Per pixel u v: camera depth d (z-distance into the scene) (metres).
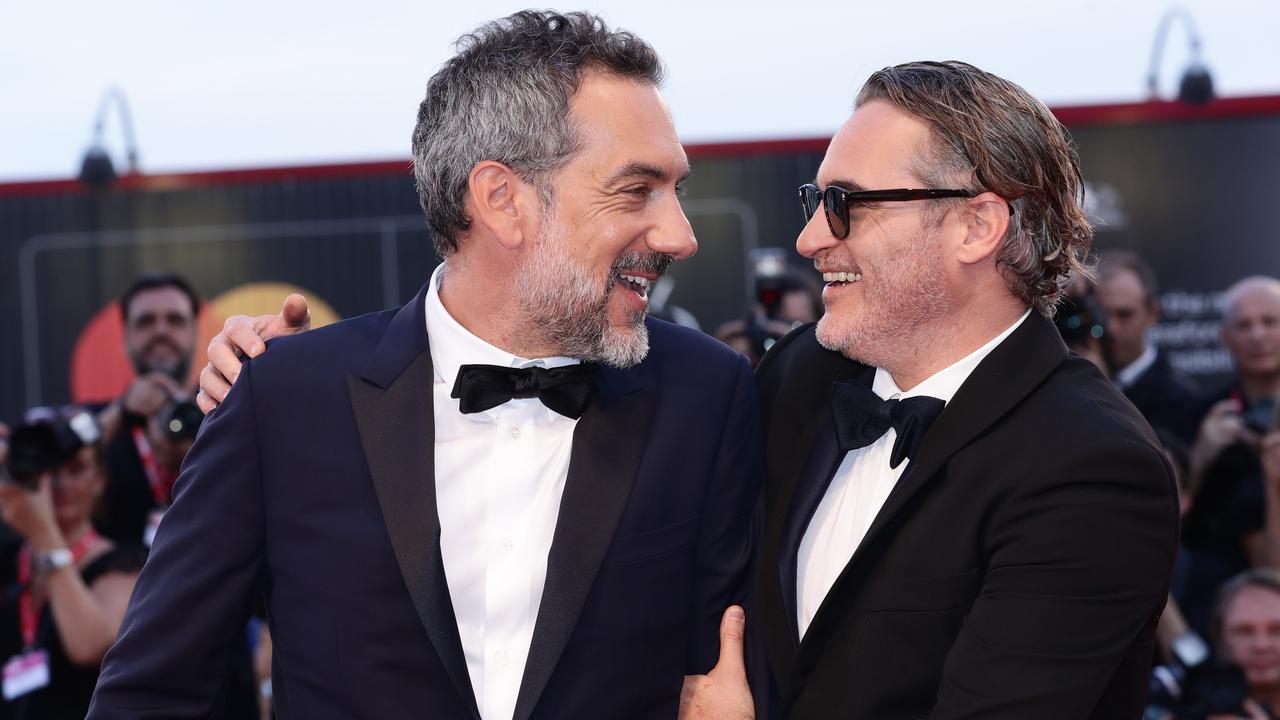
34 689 3.15
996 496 1.57
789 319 3.97
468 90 1.60
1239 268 4.88
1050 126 1.71
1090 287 3.60
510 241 1.57
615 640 1.56
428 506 1.53
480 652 1.56
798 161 5.04
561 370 1.57
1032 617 1.49
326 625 1.53
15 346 5.01
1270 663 3.33
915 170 1.68
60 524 3.44
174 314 4.77
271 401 1.58
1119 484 1.51
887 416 1.66
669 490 1.62
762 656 1.71
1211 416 4.04
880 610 1.60
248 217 5.02
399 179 5.03
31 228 5.02
